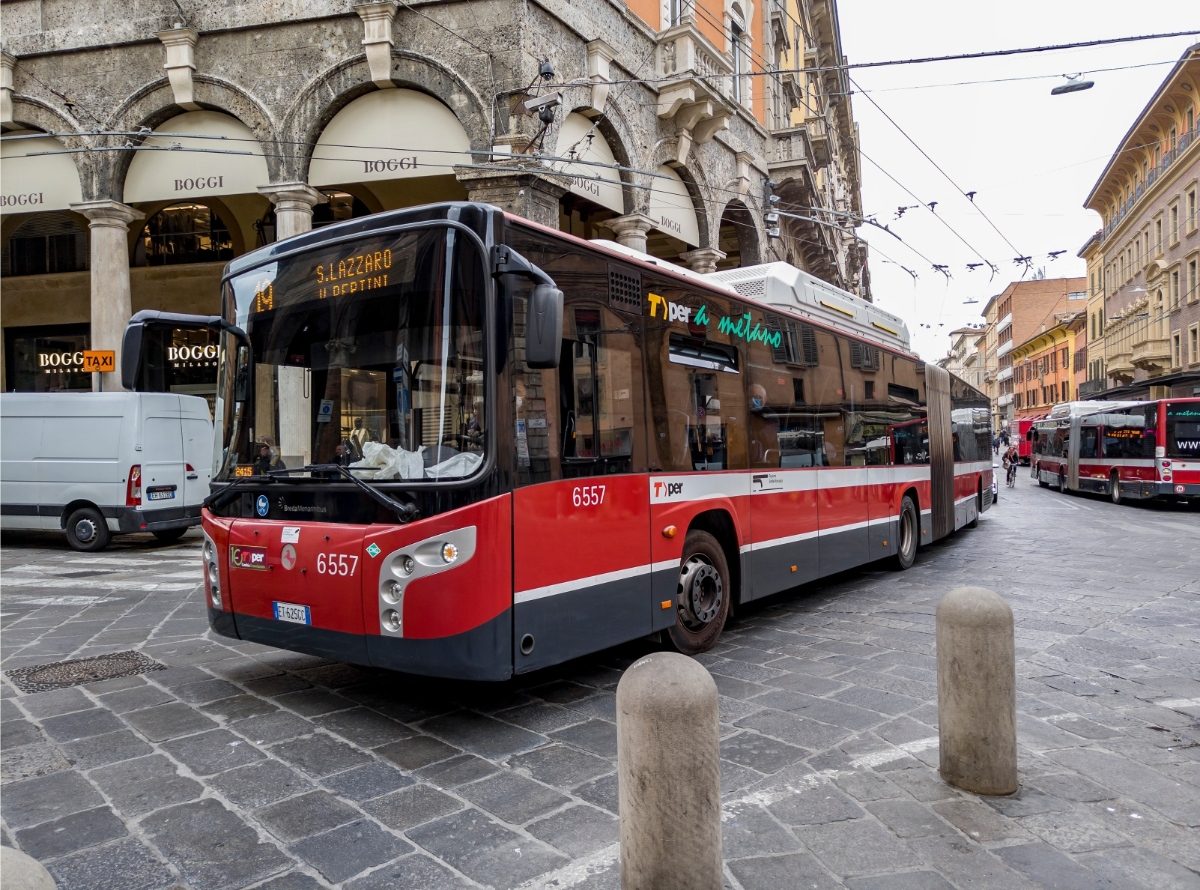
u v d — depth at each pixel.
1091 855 3.08
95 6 13.51
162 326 5.11
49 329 19.25
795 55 27.53
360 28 12.70
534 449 4.46
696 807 2.47
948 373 12.80
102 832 3.30
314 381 4.68
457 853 3.12
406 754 4.11
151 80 13.33
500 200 12.15
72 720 4.63
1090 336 56.56
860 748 4.13
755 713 4.68
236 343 5.13
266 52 13.02
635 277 5.44
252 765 3.97
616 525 5.05
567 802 3.55
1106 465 23.27
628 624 5.14
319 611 4.47
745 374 6.73
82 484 11.95
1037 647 6.22
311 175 13.11
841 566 8.30
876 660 5.79
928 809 3.45
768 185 19.98
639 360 5.41
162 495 12.19
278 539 4.66
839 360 8.57
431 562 4.10
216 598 5.07
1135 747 4.19
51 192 13.75
